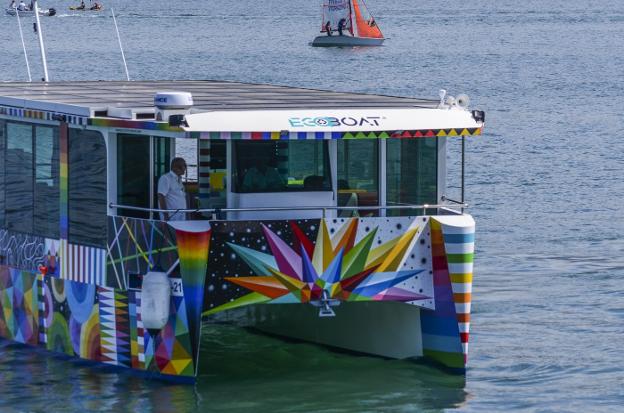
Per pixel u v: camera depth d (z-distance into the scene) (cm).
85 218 5719
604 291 7894
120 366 5622
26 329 6159
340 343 6209
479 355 6300
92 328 5722
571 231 10181
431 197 5841
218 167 5622
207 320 6925
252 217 5559
